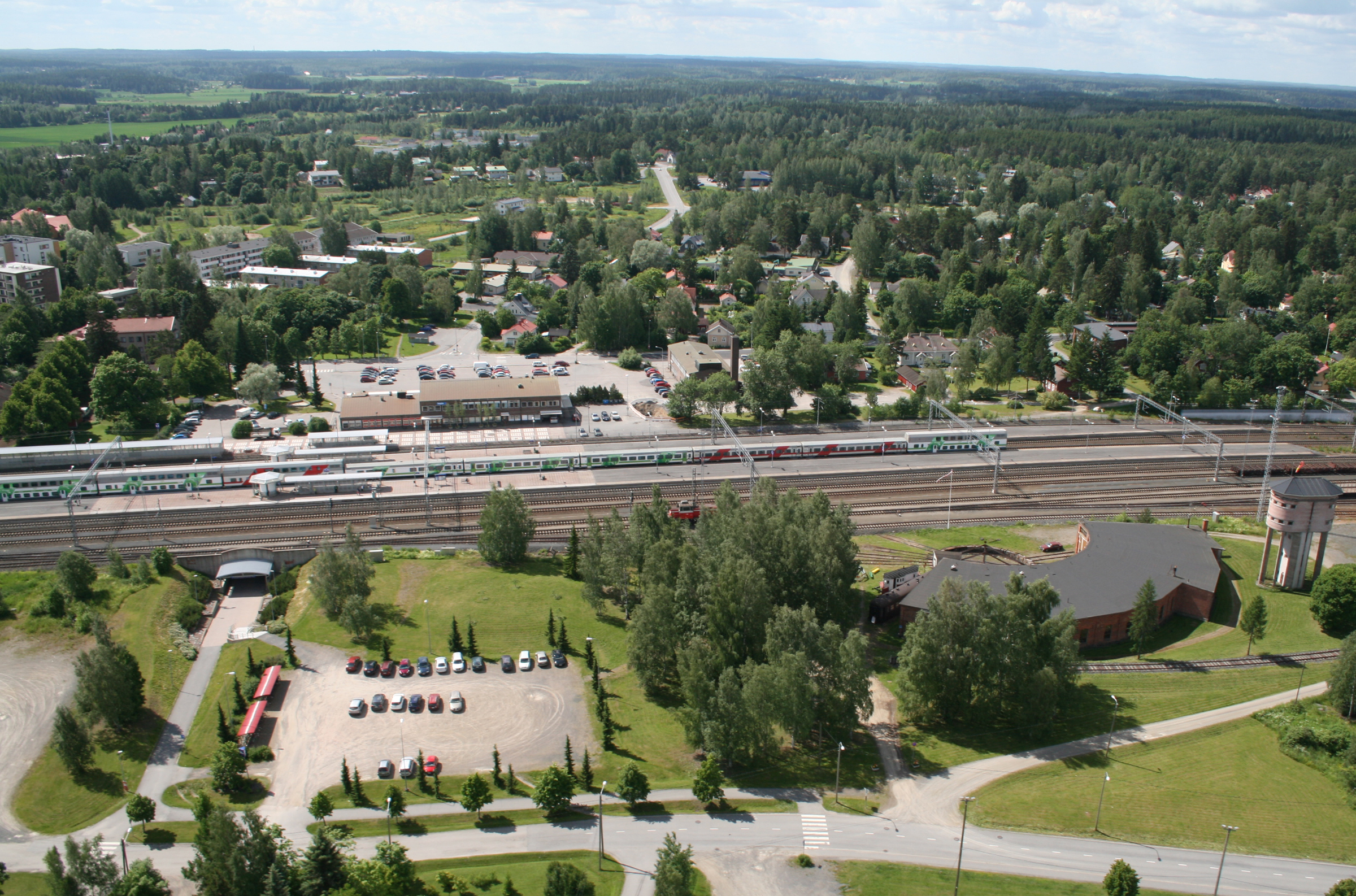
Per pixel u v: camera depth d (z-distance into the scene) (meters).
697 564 129.25
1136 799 100.62
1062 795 101.75
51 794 105.69
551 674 128.00
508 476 196.12
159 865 94.50
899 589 145.50
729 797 103.69
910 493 191.38
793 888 89.62
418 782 106.56
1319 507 143.25
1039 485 195.25
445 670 128.00
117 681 112.75
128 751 112.69
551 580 154.00
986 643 111.81
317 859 86.62
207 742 114.62
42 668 129.00
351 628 135.75
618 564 140.62
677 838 97.00
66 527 169.75
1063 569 142.25
